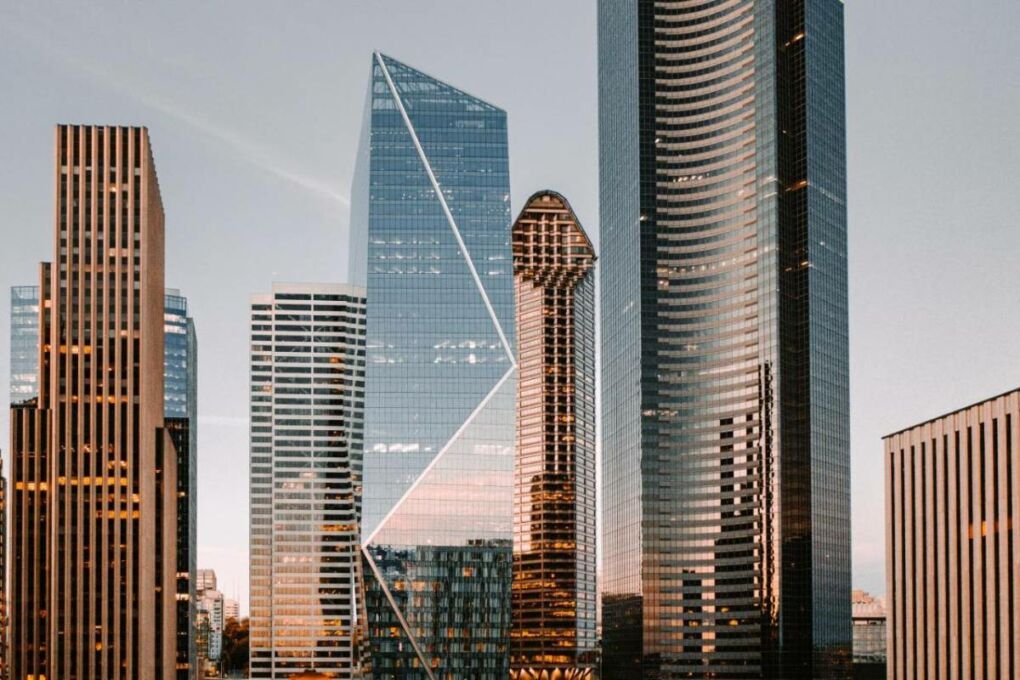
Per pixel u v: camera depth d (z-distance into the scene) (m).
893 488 181.00
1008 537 147.25
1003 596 147.88
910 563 174.25
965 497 158.50
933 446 168.25
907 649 174.38
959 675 158.38
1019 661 143.38
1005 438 148.75
